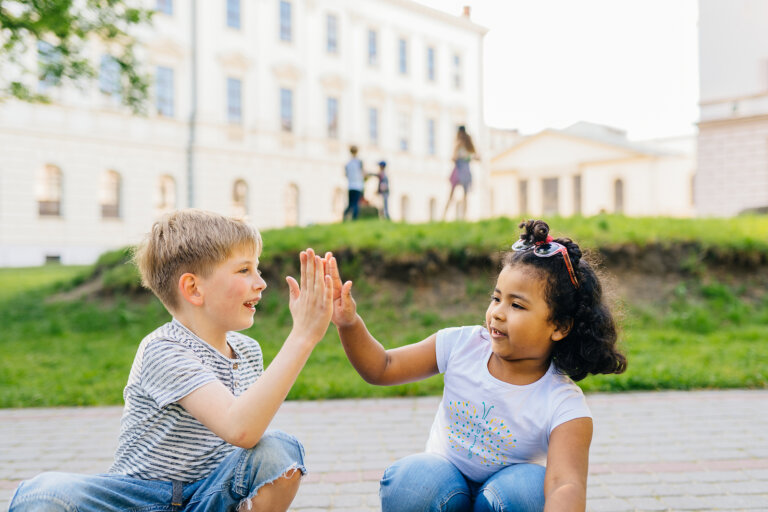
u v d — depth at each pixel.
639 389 5.05
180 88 27.22
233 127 28.61
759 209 14.70
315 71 31.86
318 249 8.38
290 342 1.68
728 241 8.59
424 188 37.47
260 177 29.55
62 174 24.02
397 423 4.23
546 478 1.67
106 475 1.75
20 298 9.93
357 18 33.81
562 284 1.71
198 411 1.66
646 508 2.79
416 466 1.86
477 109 40.94
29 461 3.56
